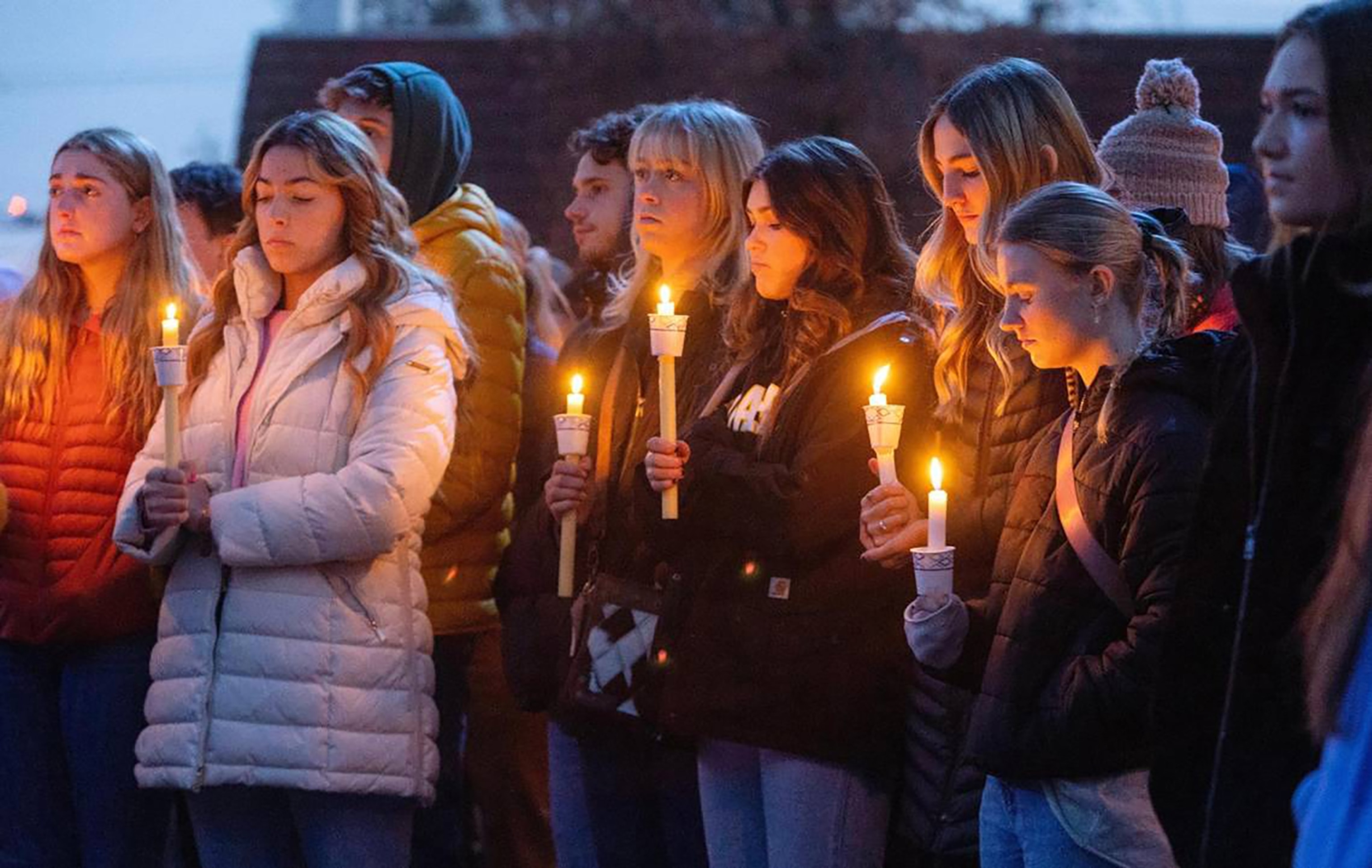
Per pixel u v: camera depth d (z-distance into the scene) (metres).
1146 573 5.96
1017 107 7.27
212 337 8.69
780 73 30.42
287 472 8.27
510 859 10.63
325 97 10.31
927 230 8.30
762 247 7.99
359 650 8.20
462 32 32.66
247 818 8.30
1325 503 4.73
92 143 9.32
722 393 8.29
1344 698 3.91
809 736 7.47
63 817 9.20
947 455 7.45
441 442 8.38
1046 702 6.12
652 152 8.86
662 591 8.23
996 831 6.55
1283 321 4.86
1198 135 8.11
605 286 10.36
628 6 31.31
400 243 8.79
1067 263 6.30
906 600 7.53
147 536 8.38
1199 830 5.29
